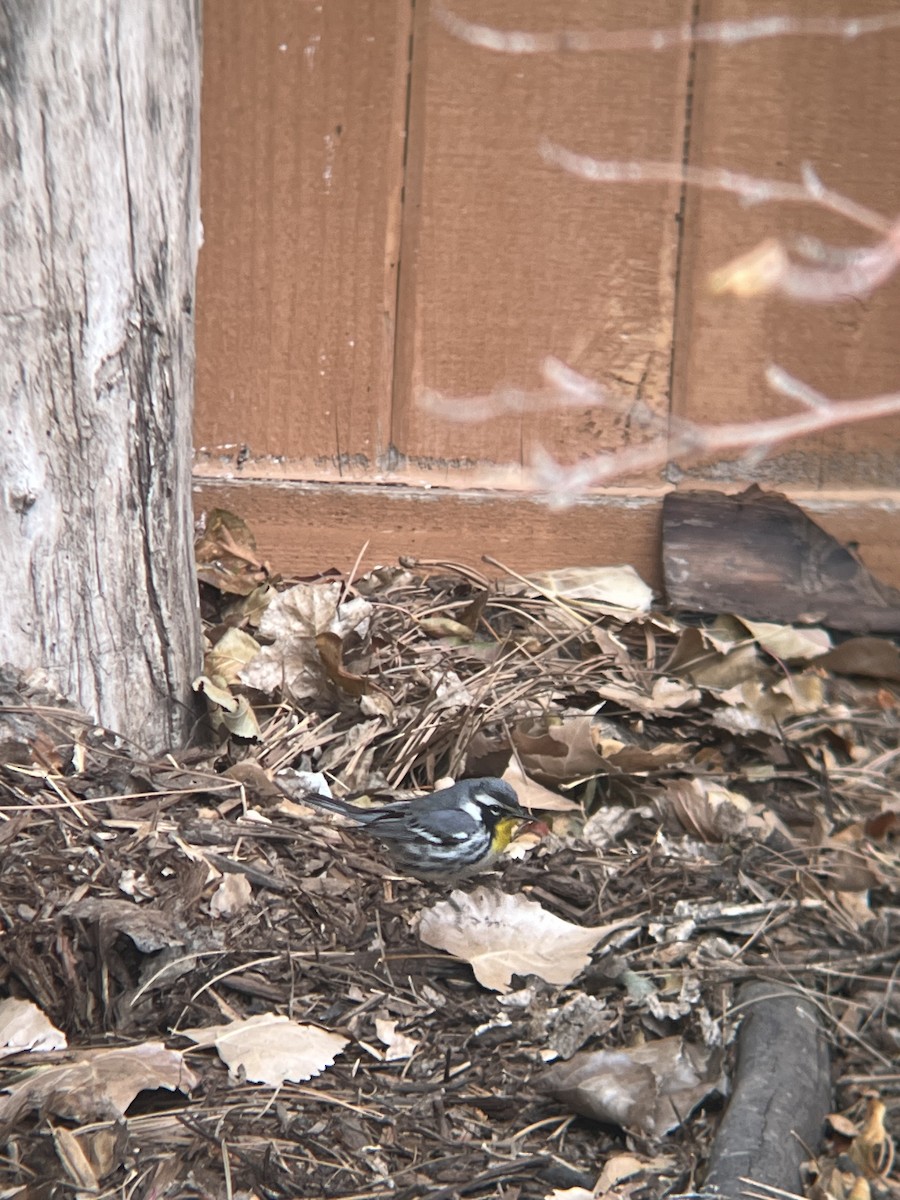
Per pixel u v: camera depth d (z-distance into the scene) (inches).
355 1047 130.0
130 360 153.6
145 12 147.2
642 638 203.2
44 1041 124.0
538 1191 115.6
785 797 175.5
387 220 208.8
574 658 199.0
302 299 211.0
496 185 208.4
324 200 207.6
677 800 167.9
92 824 148.4
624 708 185.8
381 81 203.6
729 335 214.8
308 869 151.6
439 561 217.2
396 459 216.5
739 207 210.5
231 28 200.4
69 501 153.3
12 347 145.9
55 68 141.5
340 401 215.0
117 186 148.0
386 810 157.3
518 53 204.1
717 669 193.9
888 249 211.5
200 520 213.2
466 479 217.3
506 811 157.8
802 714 189.3
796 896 153.6
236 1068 123.6
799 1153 117.4
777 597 206.5
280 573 214.8
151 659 164.1
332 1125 120.0
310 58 202.2
